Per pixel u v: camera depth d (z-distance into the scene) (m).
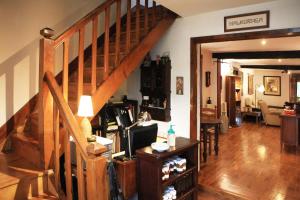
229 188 3.53
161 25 3.51
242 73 10.31
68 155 2.00
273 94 11.87
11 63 3.00
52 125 2.30
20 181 2.08
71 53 3.70
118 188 2.33
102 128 3.22
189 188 3.00
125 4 4.52
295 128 5.60
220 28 3.30
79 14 3.81
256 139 6.81
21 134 2.92
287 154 5.30
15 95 3.05
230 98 8.66
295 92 11.35
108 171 2.28
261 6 2.98
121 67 2.94
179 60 3.74
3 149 2.91
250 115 10.23
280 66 9.96
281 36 2.89
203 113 5.75
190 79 3.62
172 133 2.82
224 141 6.55
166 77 3.79
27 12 3.14
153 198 2.54
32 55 3.22
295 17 2.76
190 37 3.60
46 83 2.22
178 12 3.38
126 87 4.54
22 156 2.69
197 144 3.05
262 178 3.92
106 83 2.75
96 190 1.70
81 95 2.52
